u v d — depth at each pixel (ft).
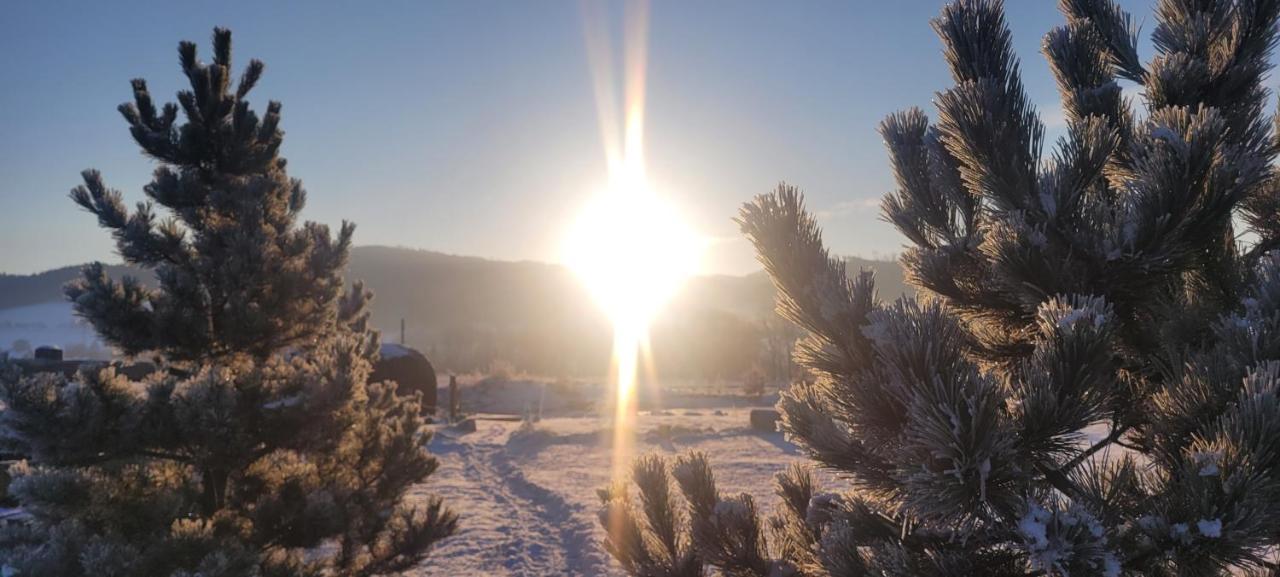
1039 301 7.89
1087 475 7.36
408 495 47.67
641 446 67.82
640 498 12.48
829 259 8.02
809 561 10.30
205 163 23.67
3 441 18.33
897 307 7.00
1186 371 7.25
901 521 8.63
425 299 574.15
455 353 264.72
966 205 9.66
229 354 22.07
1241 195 7.39
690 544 11.59
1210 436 6.52
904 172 10.23
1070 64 9.91
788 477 11.96
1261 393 6.05
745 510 11.13
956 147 8.59
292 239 23.53
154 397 18.45
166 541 16.98
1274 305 6.91
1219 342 7.27
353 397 21.08
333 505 20.04
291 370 21.83
